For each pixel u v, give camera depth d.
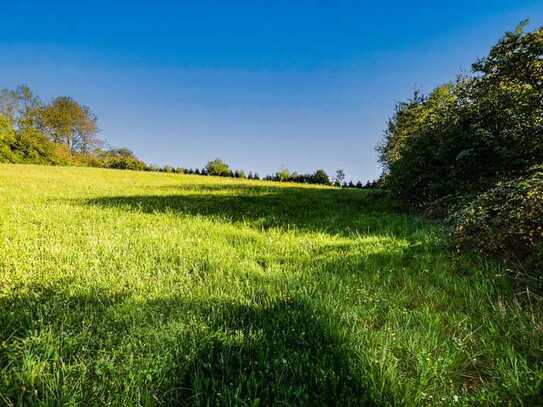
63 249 5.00
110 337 2.53
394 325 2.81
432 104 16.17
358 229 7.65
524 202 4.33
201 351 2.39
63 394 1.90
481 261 4.42
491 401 1.92
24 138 51.06
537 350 2.38
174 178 32.94
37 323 2.74
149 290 3.65
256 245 5.86
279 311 3.09
